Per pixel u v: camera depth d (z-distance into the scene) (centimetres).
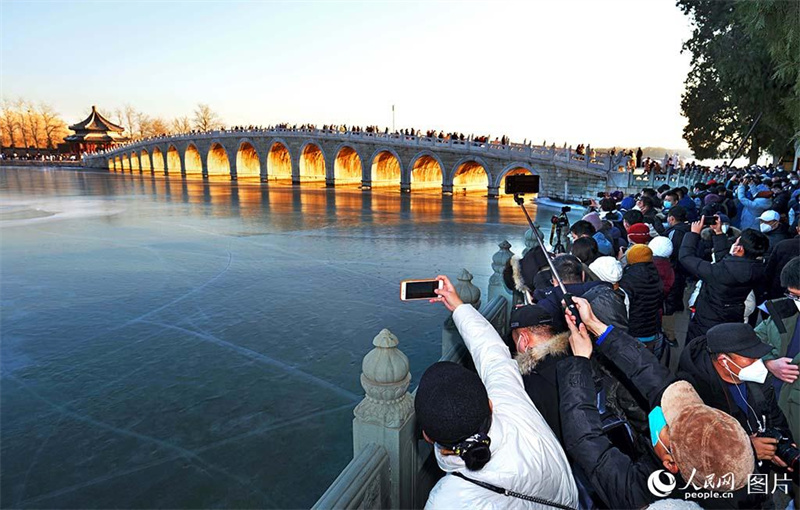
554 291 344
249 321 996
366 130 5622
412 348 858
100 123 11600
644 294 420
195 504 486
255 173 7538
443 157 4797
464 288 459
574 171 3725
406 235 2094
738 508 176
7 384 731
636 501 183
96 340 897
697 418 164
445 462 178
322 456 557
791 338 332
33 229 2206
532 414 196
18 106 12100
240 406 668
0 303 1111
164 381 740
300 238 2008
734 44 2300
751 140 3362
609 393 263
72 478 524
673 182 2953
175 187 5331
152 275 1373
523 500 172
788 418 310
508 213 3036
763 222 660
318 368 783
